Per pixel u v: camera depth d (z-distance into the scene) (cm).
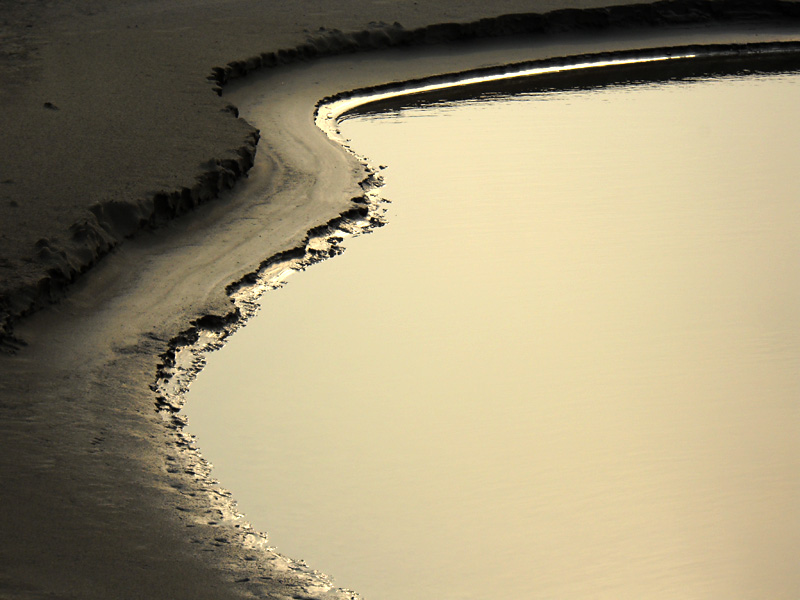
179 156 3161
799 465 2067
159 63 4144
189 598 1517
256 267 2756
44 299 2380
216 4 5128
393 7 5088
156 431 2039
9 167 2989
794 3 5369
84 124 3403
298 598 1588
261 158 3534
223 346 2428
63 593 1473
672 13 5256
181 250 2819
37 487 1783
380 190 3431
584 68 4856
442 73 4609
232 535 1745
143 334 2370
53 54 4247
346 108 4241
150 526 1723
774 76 4831
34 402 2062
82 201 2755
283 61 4441
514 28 4991
